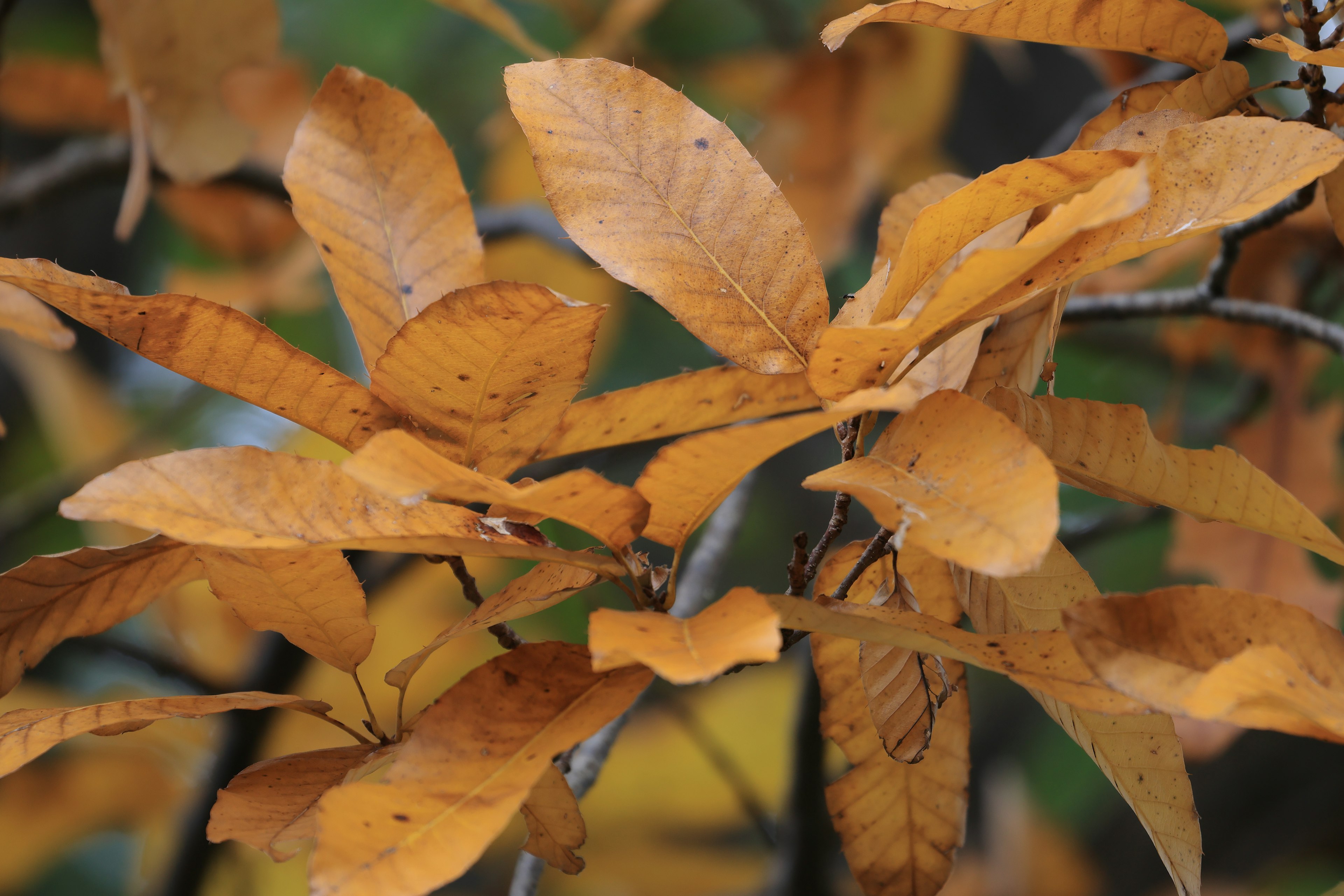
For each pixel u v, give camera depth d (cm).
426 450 144
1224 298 190
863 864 162
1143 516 267
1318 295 288
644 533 149
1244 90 156
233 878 303
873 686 154
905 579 153
